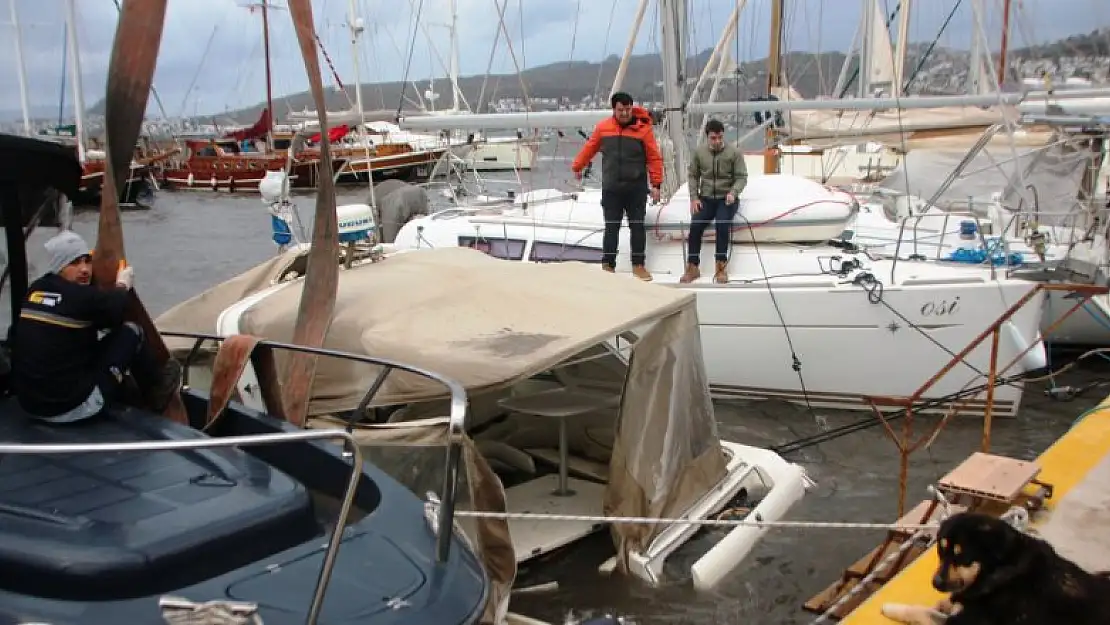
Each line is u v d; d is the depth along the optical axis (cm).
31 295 389
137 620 258
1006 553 353
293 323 602
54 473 338
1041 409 939
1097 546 470
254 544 302
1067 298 901
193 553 285
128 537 284
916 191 1229
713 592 580
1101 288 600
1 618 255
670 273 988
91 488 324
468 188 1353
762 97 1306
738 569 606
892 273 896
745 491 694
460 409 342
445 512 318
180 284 1717
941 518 502
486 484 509
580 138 1191
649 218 995
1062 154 1027
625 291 650
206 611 246
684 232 989
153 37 420
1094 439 609
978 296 865
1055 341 1063
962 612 363
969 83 1156
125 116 421
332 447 392
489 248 1072
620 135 952
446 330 569
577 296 630
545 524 634
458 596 295
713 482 663
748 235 986
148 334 433
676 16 1038
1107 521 496
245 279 734
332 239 546
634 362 607
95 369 397
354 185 2792
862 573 538
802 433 887
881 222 1166
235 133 3803
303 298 545
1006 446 845
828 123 1232
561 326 574
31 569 270
